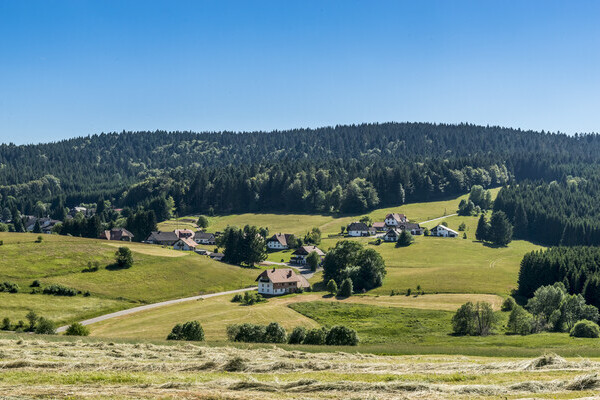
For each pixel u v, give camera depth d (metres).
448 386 26.84
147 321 93.62
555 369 32.03
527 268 114.94
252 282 138.38
